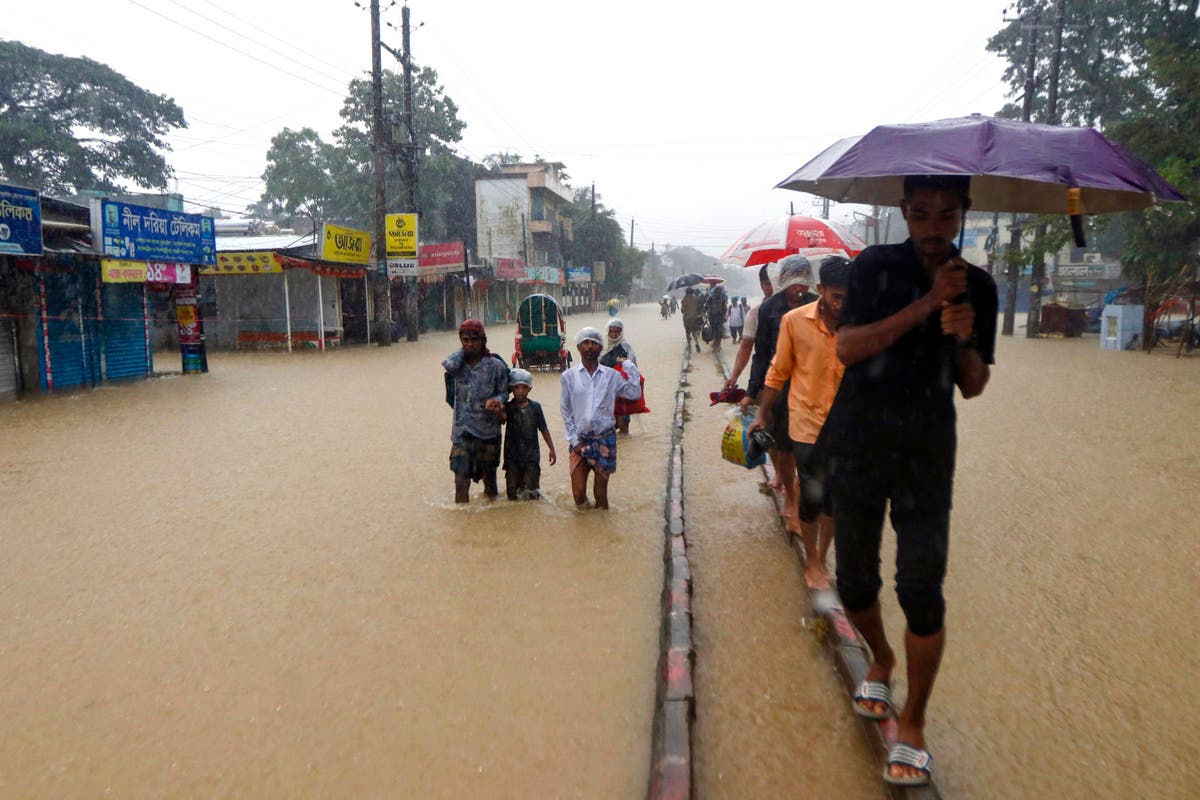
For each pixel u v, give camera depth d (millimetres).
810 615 4258
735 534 5711
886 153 2523
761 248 6219
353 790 2887
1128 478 7180
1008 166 2332
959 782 2869
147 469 8008
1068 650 3873
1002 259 26719
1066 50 29062
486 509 6469
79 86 36688
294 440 9477
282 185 45281
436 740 3191
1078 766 2953
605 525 6004
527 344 16641
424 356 21797
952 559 5168
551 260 58750
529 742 3170
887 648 3100
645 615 4367
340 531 5926
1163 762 2975
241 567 5191
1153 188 2375
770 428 5090
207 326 24984
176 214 15883
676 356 20500
